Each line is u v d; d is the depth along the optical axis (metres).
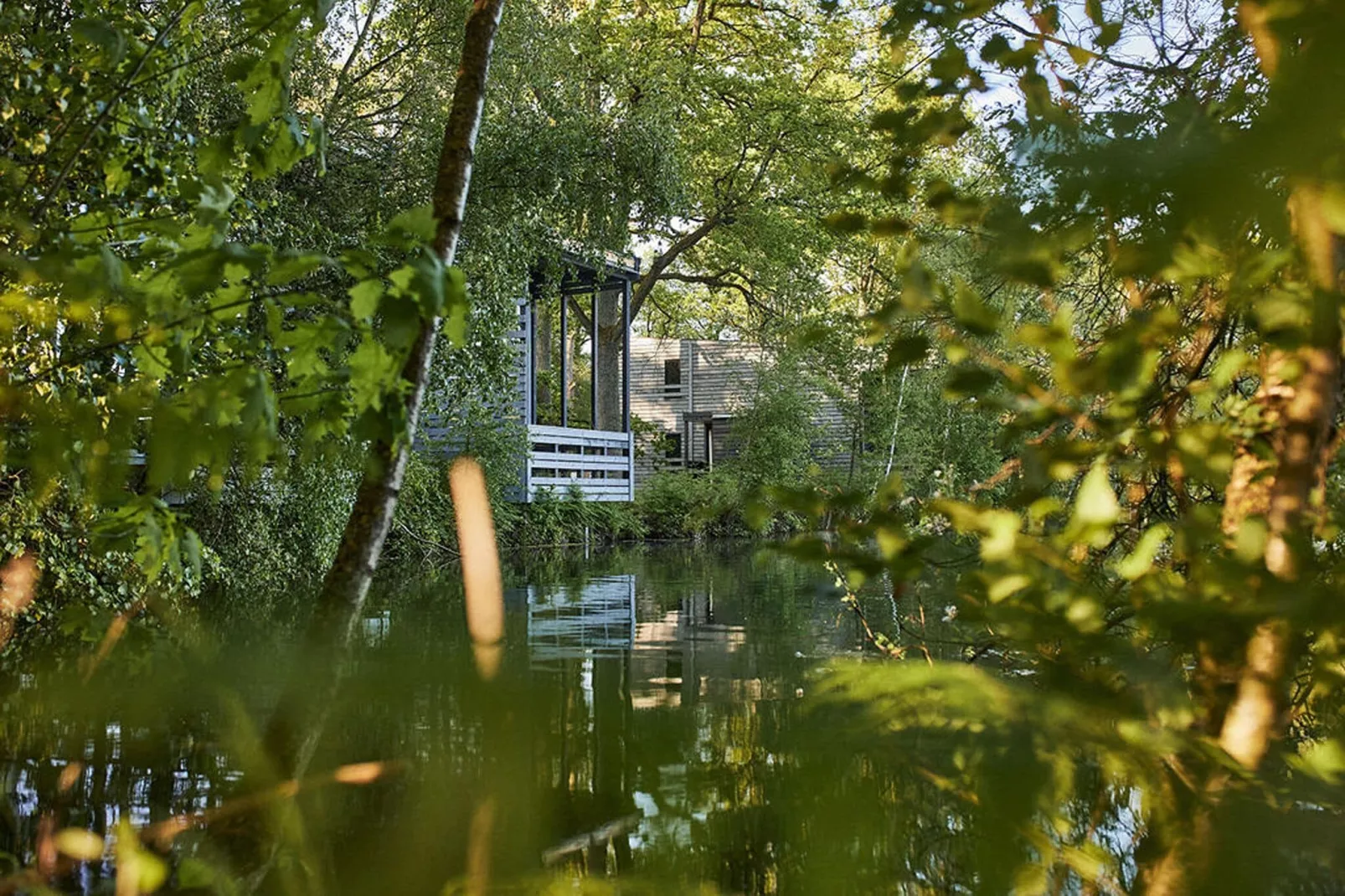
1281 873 1.03
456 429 13.69
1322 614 1.03
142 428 1.54
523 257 11.91
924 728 1.21
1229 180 0.91
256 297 1.63
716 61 21.80
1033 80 1.59
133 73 2.48
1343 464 1.61
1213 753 1.14
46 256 1.63
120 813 1.79
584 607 8.60
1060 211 1.16
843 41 19.81
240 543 8.99
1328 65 0.83
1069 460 1.35
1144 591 1.23
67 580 5.79
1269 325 1.22
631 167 12.43
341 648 1.72
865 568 1.48
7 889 1.41
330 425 1.80
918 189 1.59
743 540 21.78
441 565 13.91
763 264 22.64
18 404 1.47
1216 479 1.31
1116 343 1.31
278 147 2.21
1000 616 1.21
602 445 20.09
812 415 22.42
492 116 11.48
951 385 1.43
